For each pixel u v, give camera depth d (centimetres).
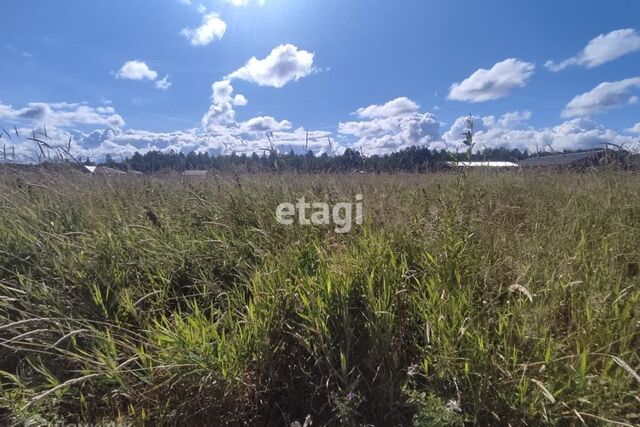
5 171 504
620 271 228
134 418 180
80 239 305
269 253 286
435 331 198
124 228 320
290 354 207
